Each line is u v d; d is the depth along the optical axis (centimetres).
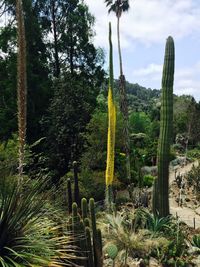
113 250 712
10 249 419
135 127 4103
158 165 1091
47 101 2541
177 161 2739
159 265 818
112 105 1312
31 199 468
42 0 2833
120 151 2097
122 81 2062
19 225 457
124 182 1988
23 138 499
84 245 571
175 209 1472
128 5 2255
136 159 2269
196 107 3847
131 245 822
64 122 2138
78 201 850
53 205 516
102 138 1919
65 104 2169
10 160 521
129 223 937
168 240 902
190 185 1970
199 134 3697
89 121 2131
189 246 925
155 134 4053
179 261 822
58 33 2884
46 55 2795
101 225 873
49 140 2191
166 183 1084
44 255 450
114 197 1619
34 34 2592
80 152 2111
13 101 2388
